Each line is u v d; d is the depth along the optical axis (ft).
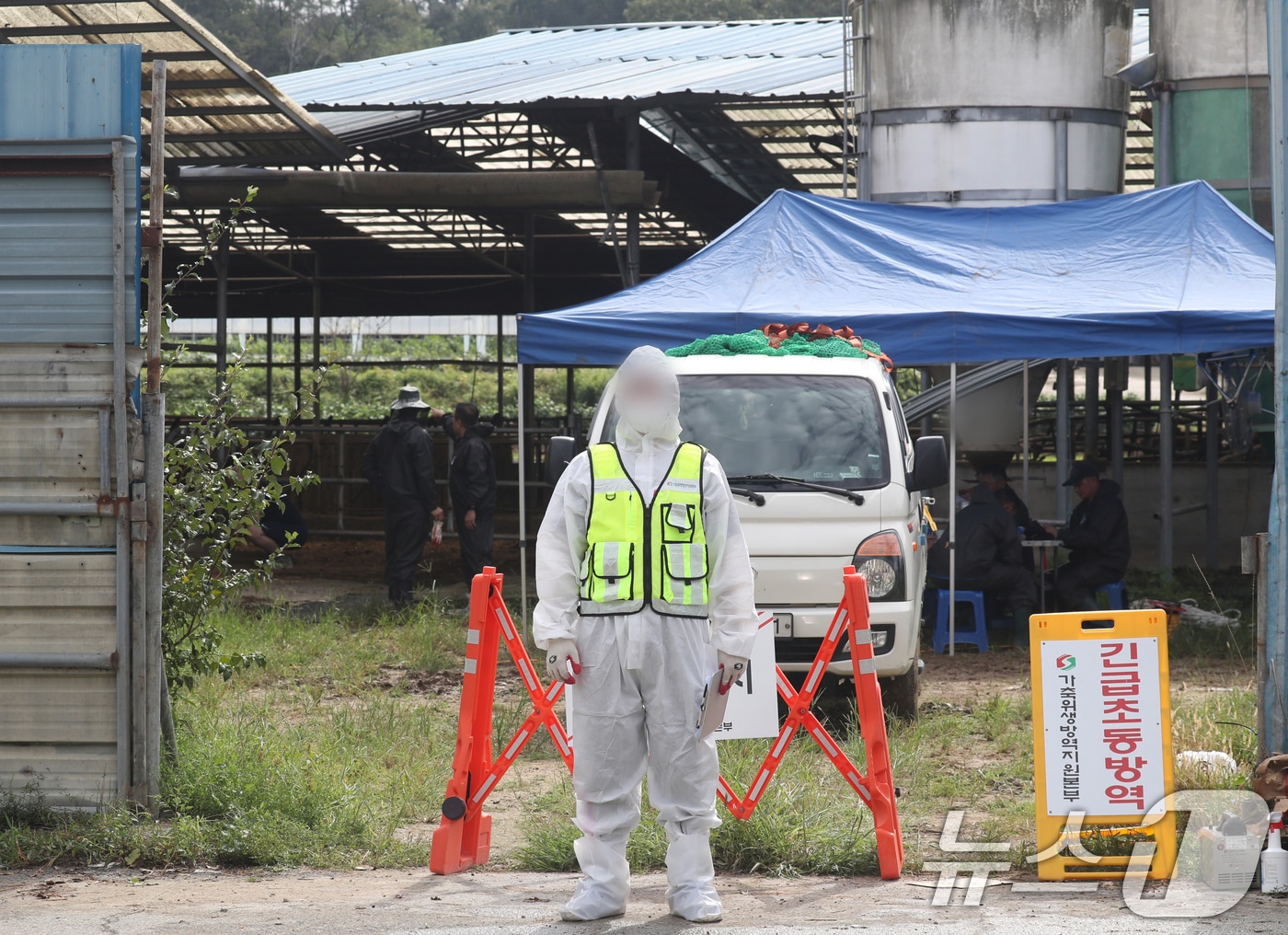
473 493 118.11
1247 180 130.31
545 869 48.67
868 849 48.14
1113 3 137.08
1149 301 93.30
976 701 78.84
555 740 49.01
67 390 52.90
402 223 217.36
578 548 41.06
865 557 69.31
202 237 207.72
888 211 112.68
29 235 52.65
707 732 39.91
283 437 64.64
